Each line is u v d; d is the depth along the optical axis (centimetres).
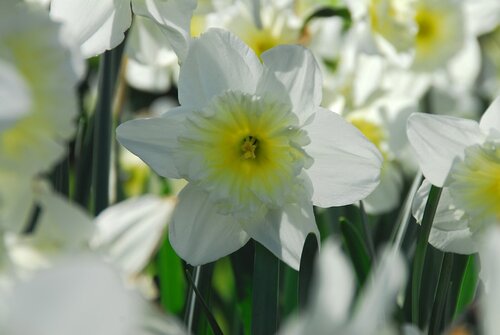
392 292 36
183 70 59
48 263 46
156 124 58
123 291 31
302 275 55
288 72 59
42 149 47
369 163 58
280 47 58
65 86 46
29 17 46
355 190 59
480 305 48
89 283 29
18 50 46
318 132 59
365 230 59
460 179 56
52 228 47
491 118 56
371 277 53
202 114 58
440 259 59
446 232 56
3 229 46
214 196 58
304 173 59
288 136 58
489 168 56
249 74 59
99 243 47
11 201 47
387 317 50
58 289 29
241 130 59
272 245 58
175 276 63
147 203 48
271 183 59
